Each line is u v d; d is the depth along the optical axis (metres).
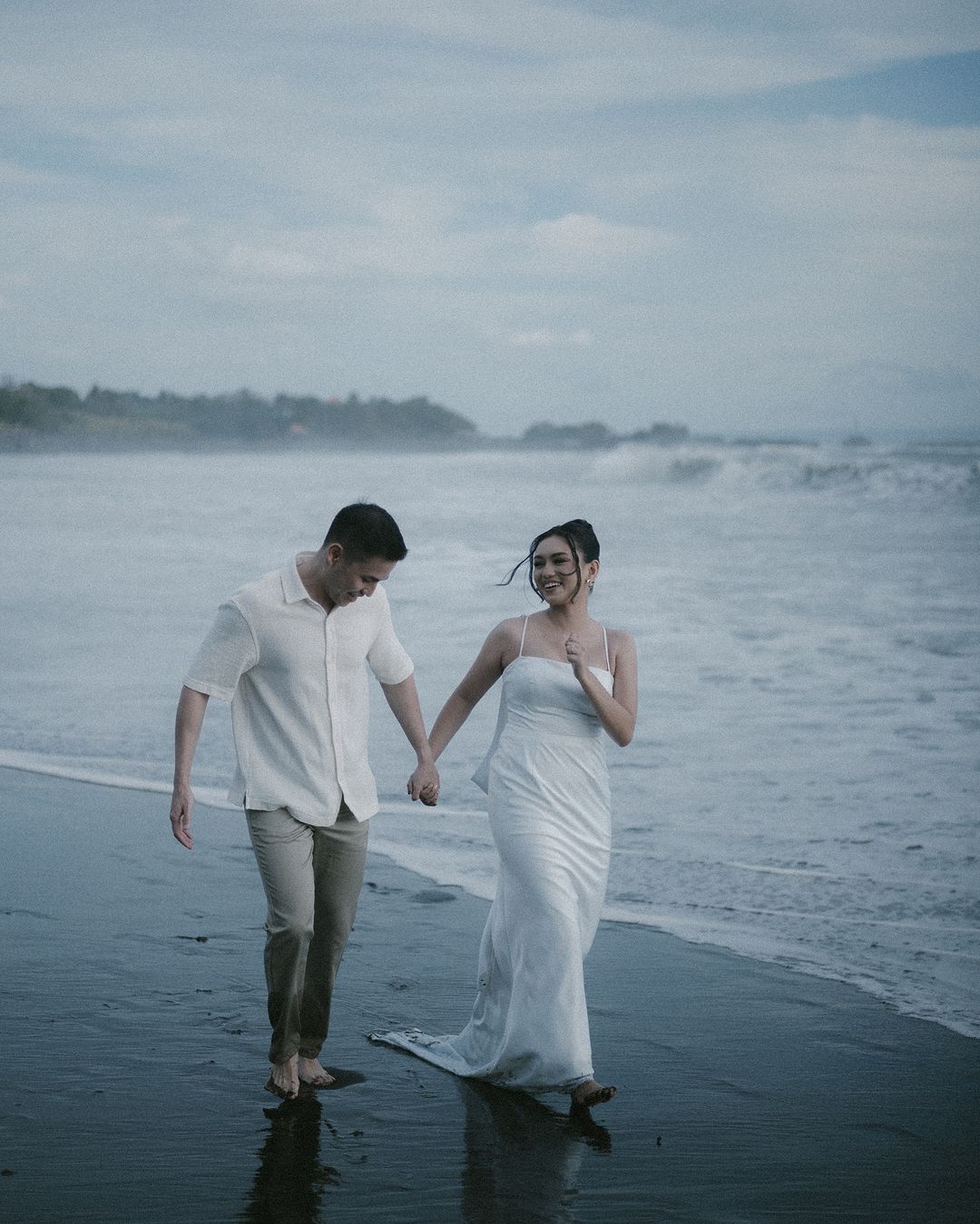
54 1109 4.02
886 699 10.92
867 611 15.99
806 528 29.22
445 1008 4.97
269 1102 4.12
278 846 4.10
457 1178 3.66
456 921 5.92
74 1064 4.35
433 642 13.41
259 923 5.85
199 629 14.61
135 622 15.15
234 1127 3.94
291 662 4.09
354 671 4.20
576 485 52.56
